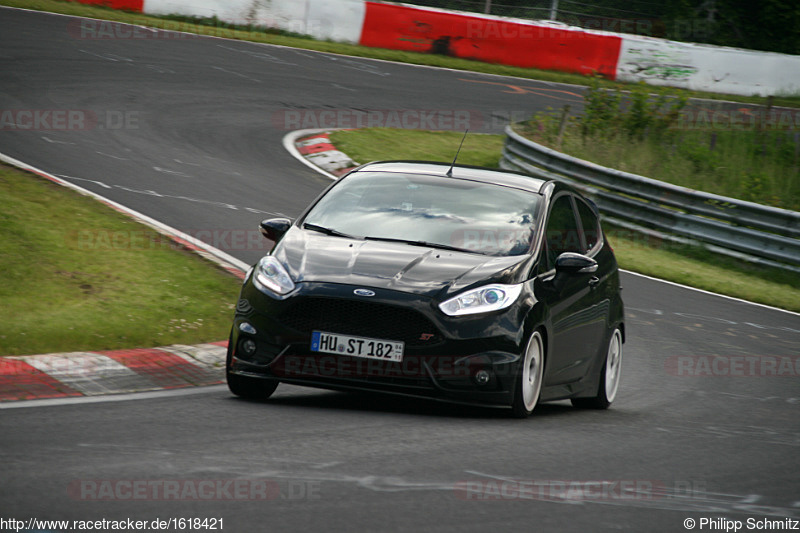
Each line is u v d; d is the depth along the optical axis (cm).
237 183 5419
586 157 7238
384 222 2302
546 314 2162
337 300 2025
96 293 3016
